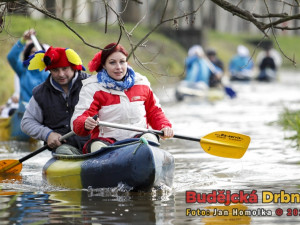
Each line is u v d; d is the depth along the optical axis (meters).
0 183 13.60
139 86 13.48
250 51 90.06
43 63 14.85
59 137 14.29
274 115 28.70
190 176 14.11
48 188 12.94
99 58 13.16
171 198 11.73
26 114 14.85
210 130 23.31
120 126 12.76
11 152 18.70
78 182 12.88
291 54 91.44
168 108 33.88
